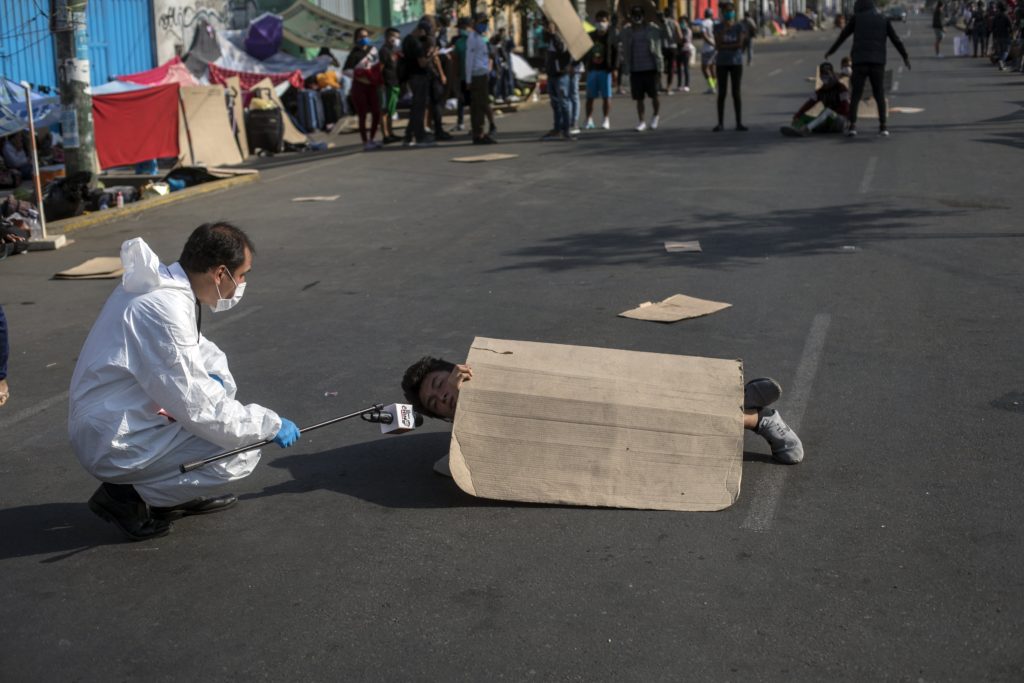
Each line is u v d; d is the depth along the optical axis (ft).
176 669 10.90
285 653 11.09
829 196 36.63
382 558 13.04
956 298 23.49
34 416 19.01
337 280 28.14
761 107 71.20
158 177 48.60
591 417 14.51
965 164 42.06
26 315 26.21
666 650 10.80
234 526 14.11
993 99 67.72
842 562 12.42
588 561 12.70
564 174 45.06
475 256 30.19
